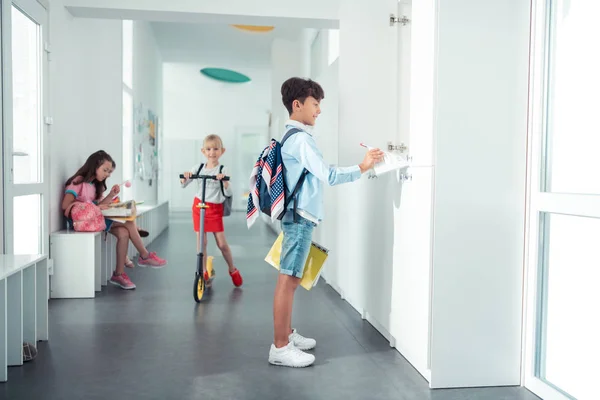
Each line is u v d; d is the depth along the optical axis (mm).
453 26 2213
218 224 4285
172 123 15086
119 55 6285
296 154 2510
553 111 2158
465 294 2256
